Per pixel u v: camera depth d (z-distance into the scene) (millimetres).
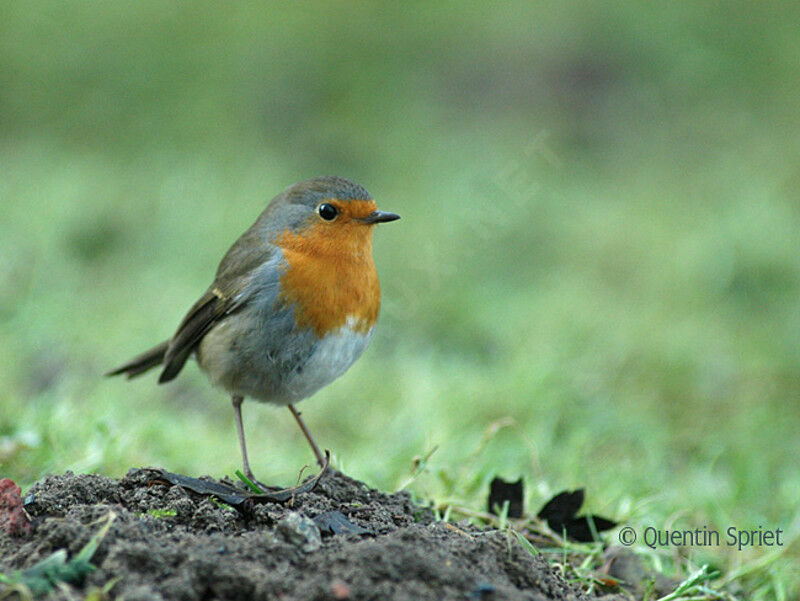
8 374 10461
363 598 4547
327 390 10633
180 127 19109
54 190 15875
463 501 6973
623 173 18344
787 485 8664
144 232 14867
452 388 10594
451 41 21797
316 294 6805
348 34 21656
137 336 11797
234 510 5527
